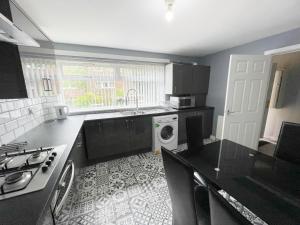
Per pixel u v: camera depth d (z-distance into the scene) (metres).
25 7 1.43
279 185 1.00
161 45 2.79
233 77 2.48
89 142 2.40
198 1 1.40
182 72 3.31
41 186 0.71
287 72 3.44
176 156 0.82
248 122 2.68
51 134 1.60
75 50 2.62
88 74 2.82
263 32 2.21
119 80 3.09
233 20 1.80
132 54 3.11
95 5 1.43
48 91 1.57
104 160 2.63
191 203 0.77
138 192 1.82
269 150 3.09
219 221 0.52
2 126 1.29
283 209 0.80
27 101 1.75
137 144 2.83
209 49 3.15
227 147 1.67
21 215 0.55
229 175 1.12
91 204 1.63
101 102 3.00
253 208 0.81
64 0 1.34
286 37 2.19
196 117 1.89
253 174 1.14
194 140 1.83
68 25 1.85
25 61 1.12
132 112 3.05
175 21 1.79
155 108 3.56
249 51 2.71
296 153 1.40
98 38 2.35
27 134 1.61
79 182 1.91
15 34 0.84
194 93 3.56
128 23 1.83
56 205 0.80
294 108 3.38
